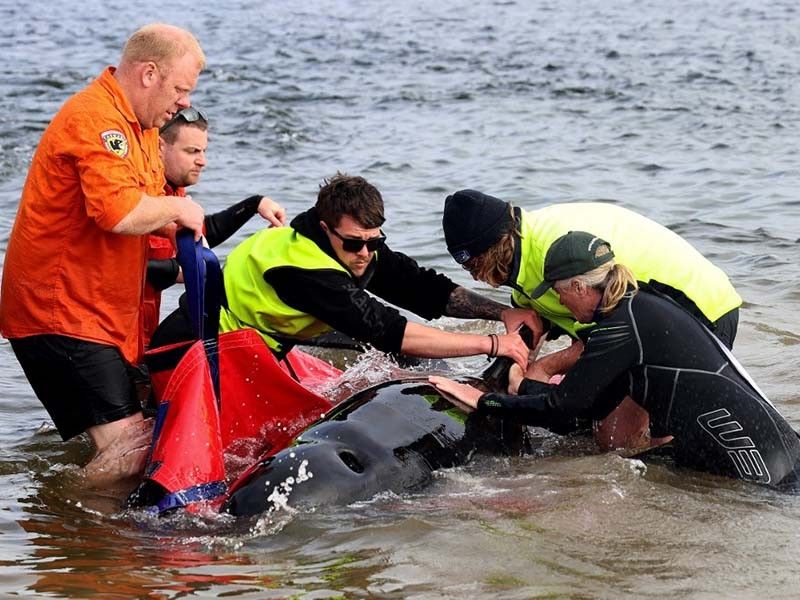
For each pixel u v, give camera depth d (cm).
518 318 909
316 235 854
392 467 778
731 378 807
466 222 842
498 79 2992
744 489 791
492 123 2414
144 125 845
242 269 880
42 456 901
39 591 643
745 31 3972
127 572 672
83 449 916
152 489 773
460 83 2933
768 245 1474
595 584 649
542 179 1888
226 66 3203
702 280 855
